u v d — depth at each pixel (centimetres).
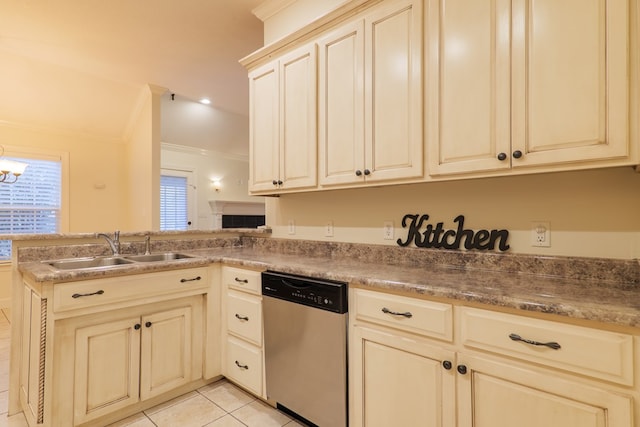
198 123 620
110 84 424
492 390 116
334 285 158
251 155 240
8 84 392
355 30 180
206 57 343
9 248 432
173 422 184
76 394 167
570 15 119
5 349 284
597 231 140
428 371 130
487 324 117
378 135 170
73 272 165
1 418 188
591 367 98
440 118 149
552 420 104
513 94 130
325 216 234
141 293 188
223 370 222
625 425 93
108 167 524
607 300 107
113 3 253
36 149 461
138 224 476
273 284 187
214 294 223
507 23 132
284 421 186
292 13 250
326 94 194
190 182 710
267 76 229
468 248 172
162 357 199
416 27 157
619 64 111
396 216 199
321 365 163
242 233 291
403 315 137
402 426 137
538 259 151
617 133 111
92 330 173
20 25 285
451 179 149
